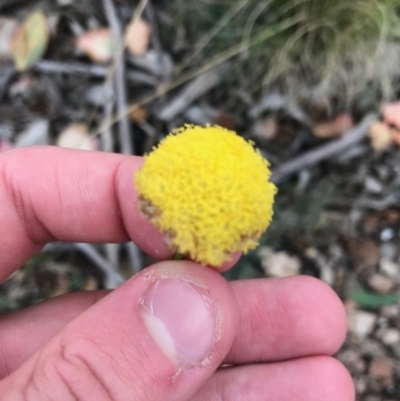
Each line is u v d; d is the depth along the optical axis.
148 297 0.06
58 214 0.08
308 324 0.08
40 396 0.05
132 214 0.08
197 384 0.06
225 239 0.05
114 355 0.05
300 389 0.08
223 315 0.06
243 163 0.05
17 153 0.08
